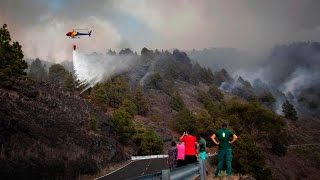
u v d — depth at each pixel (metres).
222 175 13.95
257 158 51.91
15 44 80.44
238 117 106.19
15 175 35.56
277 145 119.88
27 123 54.00
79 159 51.59
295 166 125.50
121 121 98.56
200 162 13.19
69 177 41.56
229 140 14.09
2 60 75.81
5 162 37.47
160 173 7.49
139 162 77.06
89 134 70.38
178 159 14.78
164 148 126.12
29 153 43.56
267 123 106.75
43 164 42.56
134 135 107.62
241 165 51.16
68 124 67.56
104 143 72.69
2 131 44.34
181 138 14.41
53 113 68.69
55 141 54.06
